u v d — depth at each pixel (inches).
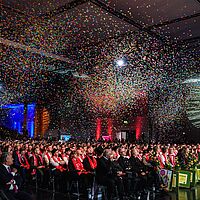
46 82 855.7
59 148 386.0
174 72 660.7
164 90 737.0
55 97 931.3
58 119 945.5
